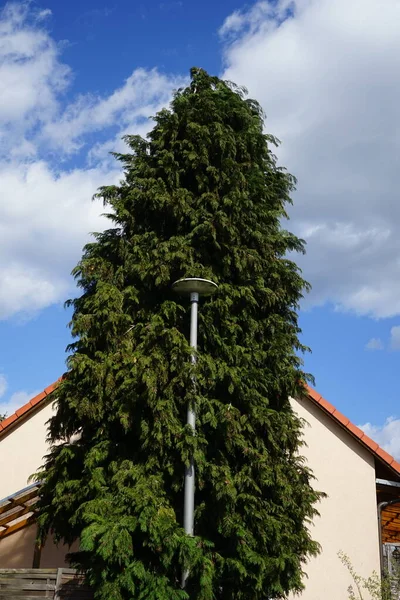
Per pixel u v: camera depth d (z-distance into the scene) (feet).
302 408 48.85
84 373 29.66
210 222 32.55
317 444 47.93
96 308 30.73
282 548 27.96
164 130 34.94
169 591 25.13
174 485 28.02
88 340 30.30
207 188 33.94
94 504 26.23
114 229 34.06
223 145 34.09
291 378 32.07
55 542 29.89
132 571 25.07
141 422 28.40
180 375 28.55
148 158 35.24
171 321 31.22
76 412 29.40
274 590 27.50
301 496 30.12
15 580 29.22
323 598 43.93
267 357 32.09
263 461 28.89
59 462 29.30
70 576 29.17
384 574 41.98
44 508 29.86
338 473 47.42
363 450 48.34
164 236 33.86
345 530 45.91
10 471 46.83
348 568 43.21
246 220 34.04
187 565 25.31
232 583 27.81
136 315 31.48
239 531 27.17
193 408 28.50
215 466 28.32
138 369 28.84
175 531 25.68
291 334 33.50
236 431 29.01
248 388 30.58
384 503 47.32
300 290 34.53
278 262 34.01
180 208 32.83
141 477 27.43
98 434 28.96
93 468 28.45
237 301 32.50
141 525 25.29
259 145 36.40
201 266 31.91
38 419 48.24
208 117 35.37
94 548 25.20
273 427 30.58
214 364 30.04
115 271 32.73
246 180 34.63
